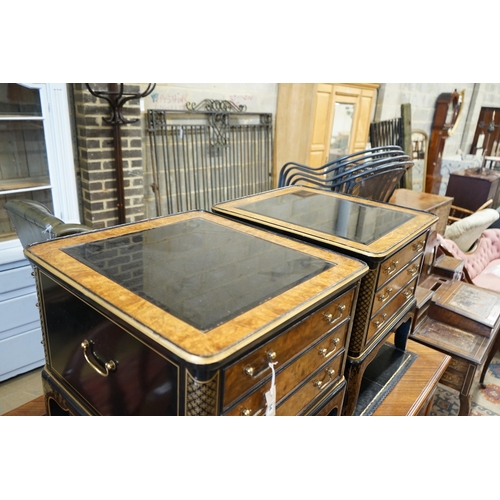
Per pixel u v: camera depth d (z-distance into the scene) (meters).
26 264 1.83
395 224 1.17
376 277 0.99
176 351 0.58
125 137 2.18
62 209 2.04
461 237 2.61
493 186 4.19
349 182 1.78
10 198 1.93
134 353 0.68
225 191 3.04
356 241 1.02
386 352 1.46
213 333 0.62
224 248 0.96
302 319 0.75
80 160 2.16
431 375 1.35
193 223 1.13
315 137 3.04
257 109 3.06
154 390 0.66
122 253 0.89
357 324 1.03
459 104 5.05
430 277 2.10
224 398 0.64
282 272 0.84
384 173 1.81
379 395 1.24
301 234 1.06
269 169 3.28
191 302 0.71
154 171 2.55
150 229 1.06
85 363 0.80
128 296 0.71
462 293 1.95
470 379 1.63
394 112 4.09
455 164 4.85
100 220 2.24
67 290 0.78
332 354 0.91
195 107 2.69
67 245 0.92
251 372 0.66
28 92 1.85
